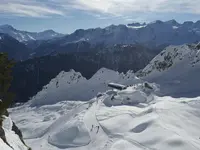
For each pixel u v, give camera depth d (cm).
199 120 11319
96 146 10556
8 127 4775
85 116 13888
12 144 3512
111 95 17175
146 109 13188
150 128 10381
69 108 19425
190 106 12675
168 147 8694
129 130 11094
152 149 8819
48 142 12169
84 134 11850
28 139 13600
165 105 12912
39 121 17362
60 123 14875
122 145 9594
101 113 14062
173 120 11081
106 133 11475
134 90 17562
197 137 9650
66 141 11806
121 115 13162
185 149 8431
